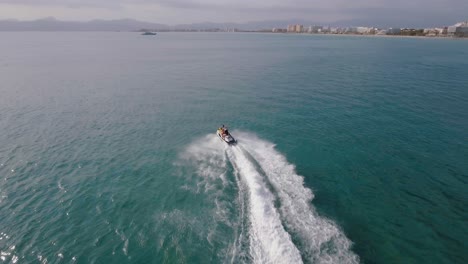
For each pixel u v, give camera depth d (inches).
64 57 5910.4
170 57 5999.0
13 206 1210.6
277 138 1838.1
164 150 1699.1
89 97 2733.8
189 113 2308.1
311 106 2427.4
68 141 1802.4
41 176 1427.2
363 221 1123.3
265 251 971.3
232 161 1552.7
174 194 1291.8
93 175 1443.2
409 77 3599.9
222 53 6825.8
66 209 1198.3
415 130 1907.0
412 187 1326.3
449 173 1424.7
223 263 944.9
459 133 1850.4
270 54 6520.7
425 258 965.8
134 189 1333.7
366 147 1694.1
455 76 3654.0
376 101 2529.5
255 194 1246.9
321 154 1627.7
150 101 2623.0
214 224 1107.3
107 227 1103.6
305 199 1235.9
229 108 2417.6
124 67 4559.5
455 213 1164.5
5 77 3631.9
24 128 1982.0
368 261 948.6
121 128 2012.8
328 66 4581.7
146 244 1025.5
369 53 6599.4
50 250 997.8
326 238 1029.2
